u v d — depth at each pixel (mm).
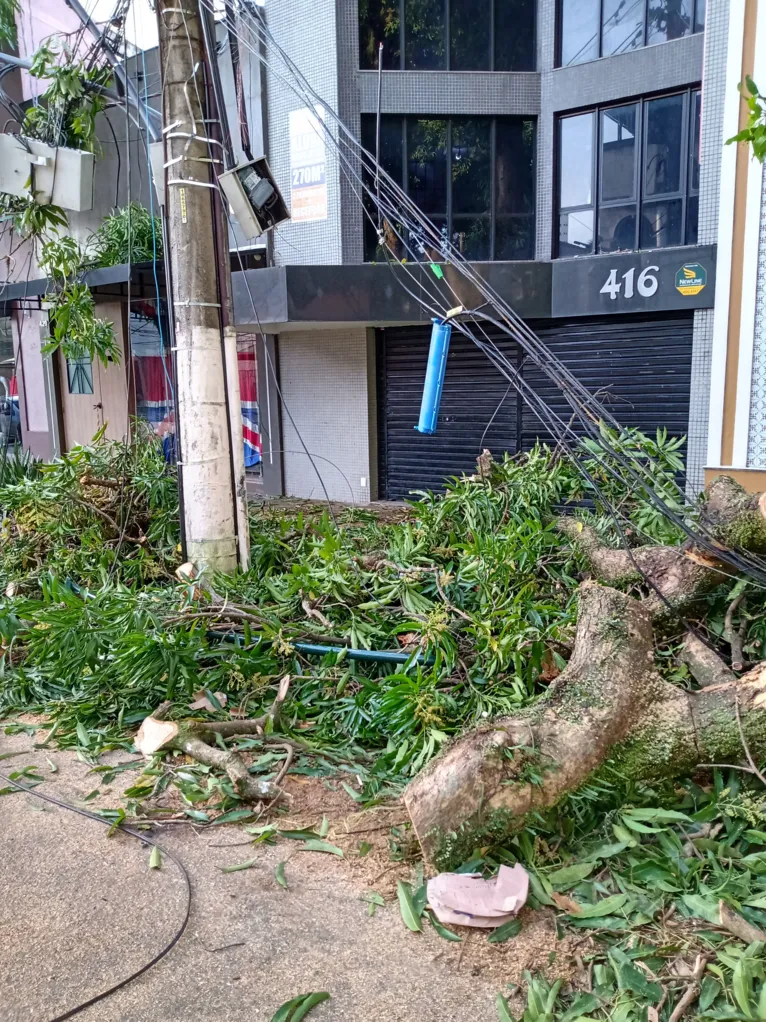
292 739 3742
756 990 2133
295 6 10555
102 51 6578
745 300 8219
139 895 2723
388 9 10469
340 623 4504
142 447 6777
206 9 5020
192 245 5031
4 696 4496
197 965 2371
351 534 5742
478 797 2668
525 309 9953
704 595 3895
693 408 9047
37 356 14492
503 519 5102
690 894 2533
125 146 12188
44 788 3541
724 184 8164
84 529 6051
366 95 10492
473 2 10492
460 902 2492
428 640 3850
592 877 2709
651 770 2957
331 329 11492
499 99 10547
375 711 3736
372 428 11547
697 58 9102
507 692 3662
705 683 3477
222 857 2965
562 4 10242
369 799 3305
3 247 13648
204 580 5000
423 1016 2148
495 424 10719
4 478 9195
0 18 8336
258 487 12922
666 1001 2143
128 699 4242
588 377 10086
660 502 3752
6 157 6000
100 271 10555
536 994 2152
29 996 2256
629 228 10109
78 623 4219
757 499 3811
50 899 2711
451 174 10859
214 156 5074
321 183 10617
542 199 10750
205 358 5098
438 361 4609
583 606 3258
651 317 9445
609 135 10086
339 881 2795
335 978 2303
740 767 2883
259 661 4172
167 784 3521
